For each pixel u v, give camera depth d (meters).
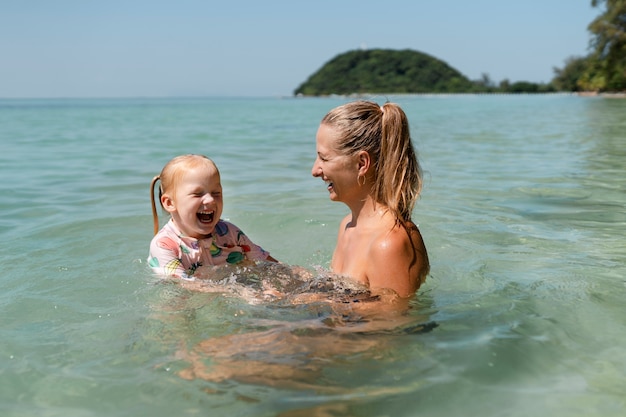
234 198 5.69
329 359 2.21
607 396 1.94
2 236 4.28
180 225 3.57
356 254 2.90
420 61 122.12
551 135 12.66
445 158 8.81
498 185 6.25
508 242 3.98
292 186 6.36
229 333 2.50
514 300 2.84
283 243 4.21
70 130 16.22
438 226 4.45
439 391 1.98
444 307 2.74
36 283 3.27
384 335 2.41
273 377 2.10
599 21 44.66
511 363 2.17
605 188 5.96
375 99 3.39
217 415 1.89
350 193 2.92
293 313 2.68
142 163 8.51
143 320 2.71
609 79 48.50
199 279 3.30
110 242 4.14
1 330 2.61
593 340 2.38
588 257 3.59
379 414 1.86
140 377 2.14
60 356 2.34
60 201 5.61
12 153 9.84
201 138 13.25
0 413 1.93
